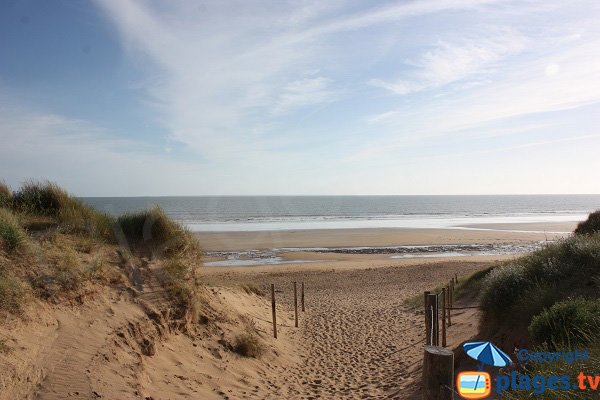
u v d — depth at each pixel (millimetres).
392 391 7133
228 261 29297
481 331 7910
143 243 8203
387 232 48875
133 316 6336
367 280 21766
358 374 8383
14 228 5938
